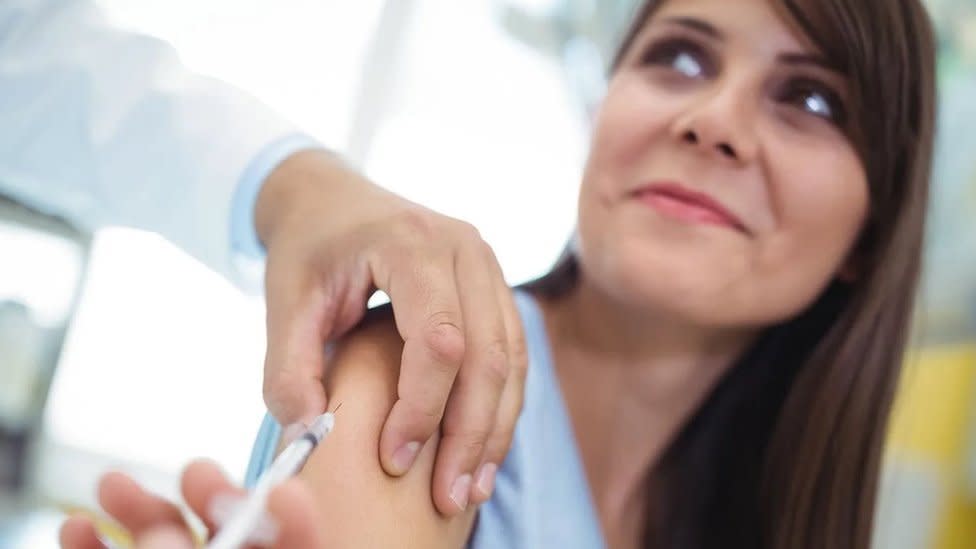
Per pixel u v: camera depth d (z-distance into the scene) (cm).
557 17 180
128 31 71
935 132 73
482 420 43
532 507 56
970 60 150
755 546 74
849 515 73
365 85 180
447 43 184
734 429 76
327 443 42
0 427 172
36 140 71
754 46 64
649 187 61
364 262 47
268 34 176
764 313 63
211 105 65
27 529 151
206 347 176
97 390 178
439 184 182
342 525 39
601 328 69
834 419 73
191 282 177
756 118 62
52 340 176
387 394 44
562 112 181
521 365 46
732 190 60
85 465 176
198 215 66
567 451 62
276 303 50
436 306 43
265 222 59
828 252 65
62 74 68
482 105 183
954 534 140
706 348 70
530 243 176
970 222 146
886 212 70
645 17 74
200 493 23
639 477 74
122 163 68
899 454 146
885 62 66
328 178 58
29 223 165
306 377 45
